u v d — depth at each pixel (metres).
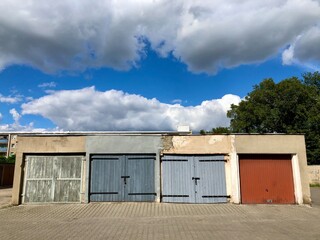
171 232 8.20
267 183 13.55
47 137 13.76
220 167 13.60
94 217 10.58
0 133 62.19
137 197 13.40
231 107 41.56
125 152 13.66
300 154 13.62
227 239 7.42
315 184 29.41
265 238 7.53
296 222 9.72
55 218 10.47
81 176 13.58
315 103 37.28
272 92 37.47
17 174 13.46
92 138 13.75
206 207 12.38
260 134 13.76
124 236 7.76
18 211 11.86
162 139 13.82
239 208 12.23
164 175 13.56
